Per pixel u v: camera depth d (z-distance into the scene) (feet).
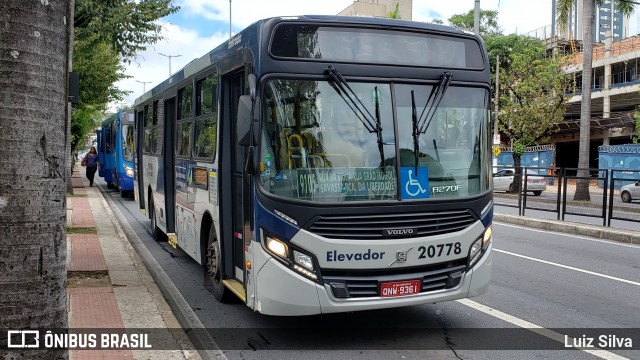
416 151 18.33
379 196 17.76
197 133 26.55
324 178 17.48
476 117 19.58
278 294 17.11
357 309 17.17
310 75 17.83
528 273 30.66
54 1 10.41
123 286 25.57
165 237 40.65
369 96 18.19
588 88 79.10
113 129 88.53
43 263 10.21
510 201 63.57
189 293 26.27
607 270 31.65
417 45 19.03
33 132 10.07
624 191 45.57
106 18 42.19
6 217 9.86
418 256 17.71
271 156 17.52
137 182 47.98
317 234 16.96
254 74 17.71
